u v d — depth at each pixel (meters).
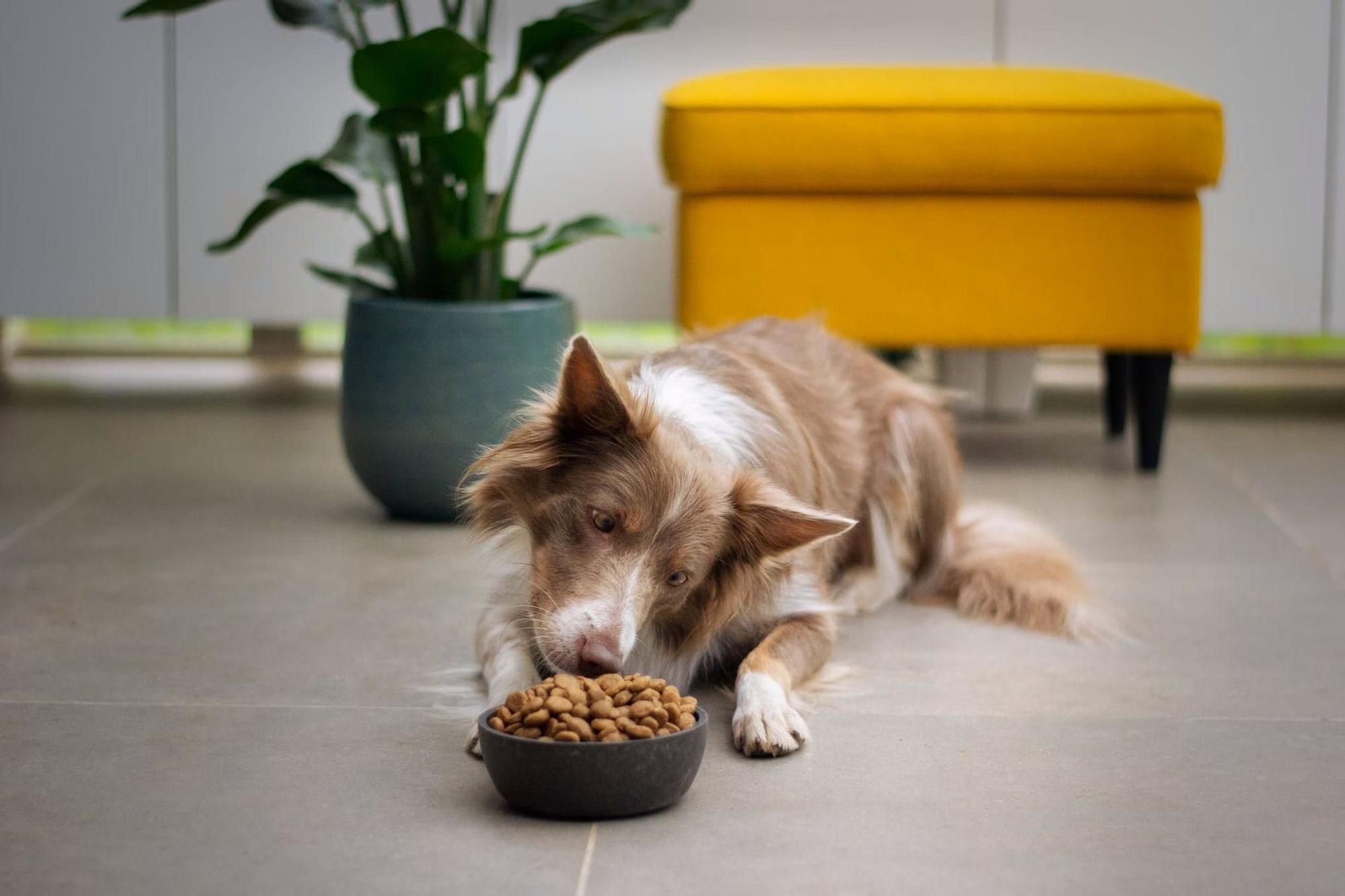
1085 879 1.70
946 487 2.36
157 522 2.55
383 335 2.51
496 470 2.03
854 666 2.15
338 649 2.16
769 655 2.06
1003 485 2.76
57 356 3.53
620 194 3.17
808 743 1.99
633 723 1.85
